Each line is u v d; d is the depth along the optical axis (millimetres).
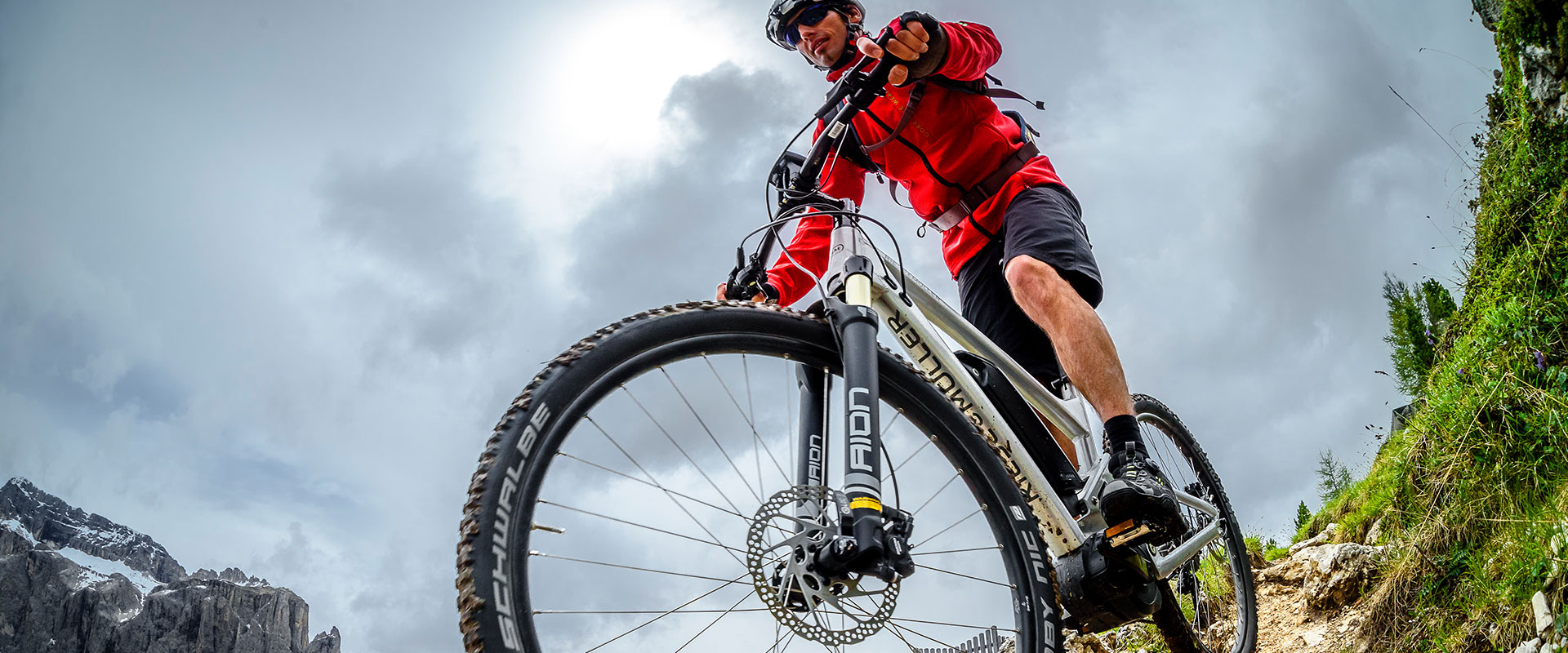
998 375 1950
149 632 119562
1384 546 3080
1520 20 4000
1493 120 4465
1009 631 1563
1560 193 3498
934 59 1732
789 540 1360
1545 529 2199
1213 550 2979
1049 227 1988
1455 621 2414
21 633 115625
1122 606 1785
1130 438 1697
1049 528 1825
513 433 1155
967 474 1655
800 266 2004
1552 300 3025
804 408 1602
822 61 2219
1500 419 2768
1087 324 1803
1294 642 2994
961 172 2197
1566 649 1826
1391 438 4359
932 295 1887
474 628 1027
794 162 1881
